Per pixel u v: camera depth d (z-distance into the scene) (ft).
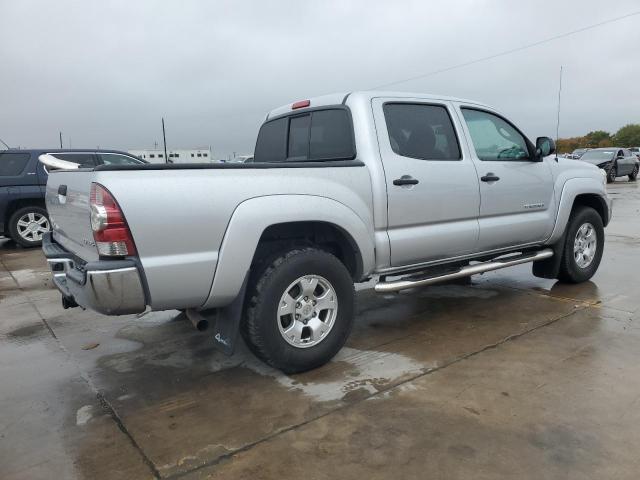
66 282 11.60
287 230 11.75
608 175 80.89
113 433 9.46
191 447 8.88
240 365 12.48
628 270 21.07
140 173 9.44
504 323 14.71
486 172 14.76
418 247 13.28
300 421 9.59
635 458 8.16
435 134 13.98
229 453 8.65
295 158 15.38
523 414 9.56
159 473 8.18
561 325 14.37
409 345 13.26
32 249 32.65
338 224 11.53
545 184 16.63
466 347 12.97
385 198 12.42
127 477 8.11
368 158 12.41
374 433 9.08
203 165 10.04
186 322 16.05
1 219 31.91
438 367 11.79
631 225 35.09
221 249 10.13
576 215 18.10
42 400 10.93
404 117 13.39
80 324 16.21
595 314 15.26
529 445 8.57
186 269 9.78
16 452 8.93
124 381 11.78
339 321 11.91
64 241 12.25
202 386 11.33
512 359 12.09
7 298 19.81
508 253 17.22
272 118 16.60
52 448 9.03
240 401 10.50
